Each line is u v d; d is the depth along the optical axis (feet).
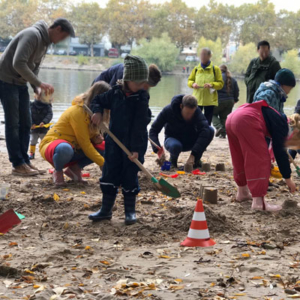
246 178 20.89
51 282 12.98
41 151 25.08
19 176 27.09
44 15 506.48
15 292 12.29
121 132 17.92
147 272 13.66
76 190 23.99
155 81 23.04
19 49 25.12
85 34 458.09
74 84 147.95
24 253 15.17
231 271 13.78
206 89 40.14
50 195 21.77
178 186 25.16
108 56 464.24
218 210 20.62
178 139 30.81
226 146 41.45
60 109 66.80
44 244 16.11
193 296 12.02
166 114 29.71
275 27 498.28
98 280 13.15
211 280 13.08
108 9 468.34
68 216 19.21
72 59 392.27
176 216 18.71
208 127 29.94
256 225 18.57
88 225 18.19
